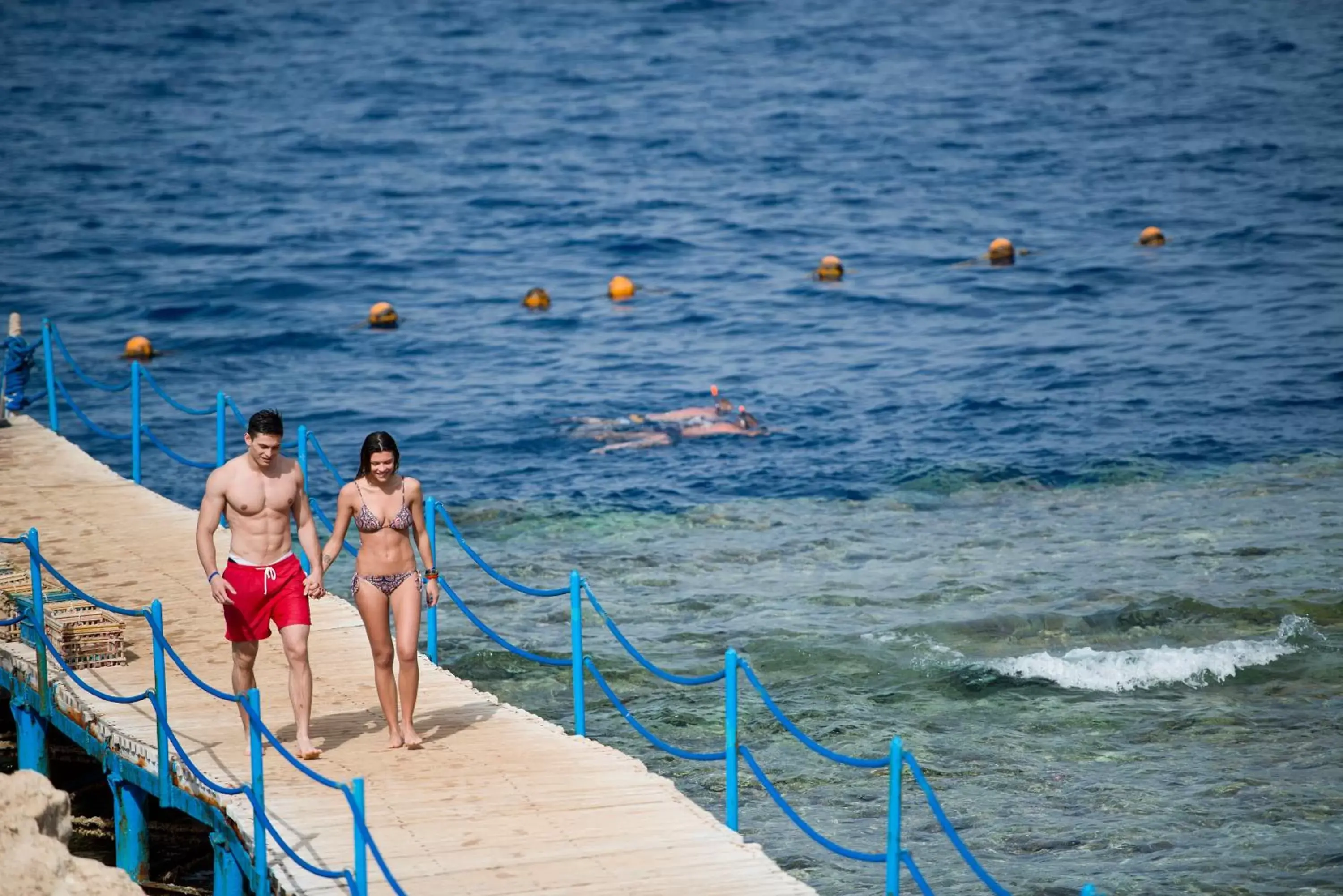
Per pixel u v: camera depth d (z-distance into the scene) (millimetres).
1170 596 69312
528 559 77750
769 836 51219
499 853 39500
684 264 151750
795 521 82938
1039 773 54625
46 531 67875
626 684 63125
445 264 152875
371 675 52750
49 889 37344
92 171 194375
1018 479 88562
